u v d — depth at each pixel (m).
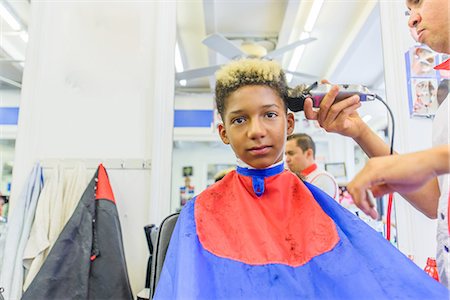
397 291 0.39
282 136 0.50
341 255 0.42
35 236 0.94
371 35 2.16
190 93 2.84
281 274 0.40
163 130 1.11
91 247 0.90
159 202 1.07
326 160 2.53
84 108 1.13
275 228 0.47
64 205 1.00
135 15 1.19
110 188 1.01
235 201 0.49
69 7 1.18
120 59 1.16
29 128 1.10
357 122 0.58
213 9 2.07
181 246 0.43
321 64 2.80
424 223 1.03
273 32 2.48
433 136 0.67
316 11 2.08
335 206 0.49
